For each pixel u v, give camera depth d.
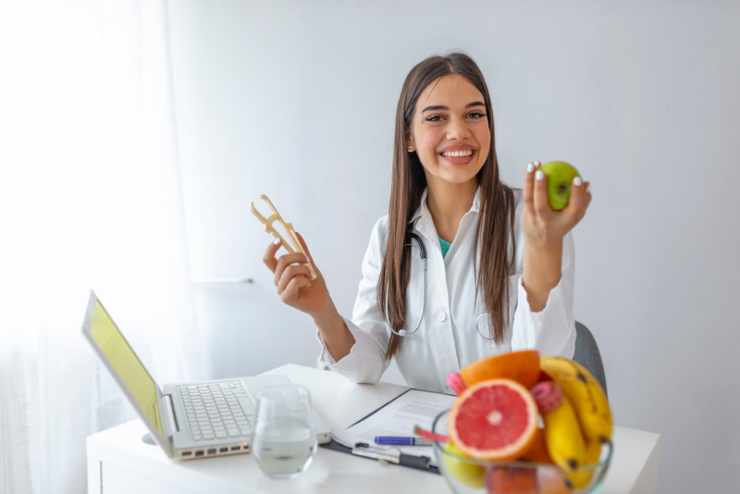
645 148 1.86
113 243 2.16
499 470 0.62
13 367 1.82
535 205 0.88
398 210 1.45
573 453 0.61
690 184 1.81
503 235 1.39
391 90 2.20
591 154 1.93
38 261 1.90
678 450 1.89
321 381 1.34
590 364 1.35
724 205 1.78
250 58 2.44
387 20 2.18
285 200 2.44
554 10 1.93
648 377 1.91
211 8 2.50
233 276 2.58
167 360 2.37
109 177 2.14
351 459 0.94
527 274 1.02
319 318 1.26
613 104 1.88
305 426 0.86
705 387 1.84
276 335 2.51
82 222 2.05
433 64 1.36
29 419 1.87
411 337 1.47
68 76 1.99
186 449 0.93
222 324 2.62
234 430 0.99
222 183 2.56
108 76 2.12
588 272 1.97
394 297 1.46
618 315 1.94
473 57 2.06
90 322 0.89
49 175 1.93
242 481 0.87
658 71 1.82
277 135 2.43
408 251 1.46
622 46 1.85
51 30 1.94
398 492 0.84
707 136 1.78
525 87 2.00
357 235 2.32
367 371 1.31
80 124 2.03
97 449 1.01
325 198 2.36
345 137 2.30
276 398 0.87
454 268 1.43
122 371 0.91
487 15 2.03
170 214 2.34
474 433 0.65
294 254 1.18
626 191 1.89
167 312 2.35
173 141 2.33
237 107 2.49
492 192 1.41
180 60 2.58
